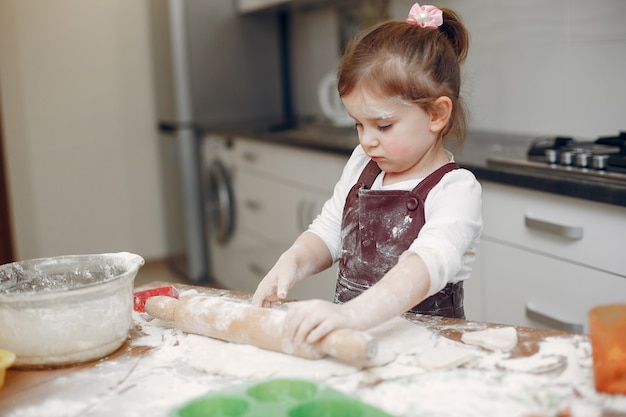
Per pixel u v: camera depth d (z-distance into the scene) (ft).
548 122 7.52
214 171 11.21
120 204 13.47
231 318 3.24
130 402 2.71
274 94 12.35
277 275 3.78
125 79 13.14
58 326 3.01
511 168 5.68
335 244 4.32
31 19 12.32
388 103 3.54
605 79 6.75
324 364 2.94
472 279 6.25
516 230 5.68
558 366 2.80
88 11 12.70
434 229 3.54
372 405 2.51
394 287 3.17
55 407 2.70
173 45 11.43
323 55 11.35
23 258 12.84
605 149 5.73
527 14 7.59
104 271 3.58
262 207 9.98
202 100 11.73
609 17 6.61
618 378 2.55
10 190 12.59
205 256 12.25
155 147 13.53
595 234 4.98
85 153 13.05
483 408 2.50
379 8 9.79
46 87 12.60
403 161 3.71
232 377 2.88
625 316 2.59
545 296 5.48
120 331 3.21
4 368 2.86
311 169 8.49
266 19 12.07
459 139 4.07
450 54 3.75
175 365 3.04
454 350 2.97
